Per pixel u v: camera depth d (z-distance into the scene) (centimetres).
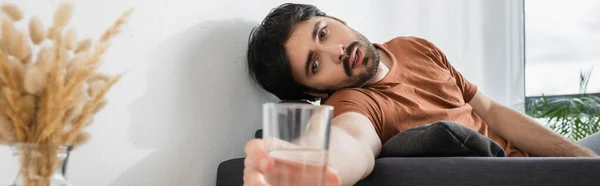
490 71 318
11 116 81
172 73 148
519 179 105
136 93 139
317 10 179
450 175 111
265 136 63
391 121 159
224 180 151
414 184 114
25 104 82
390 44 197
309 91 181
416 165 115
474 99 197
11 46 84
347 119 140
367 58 174
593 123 290
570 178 101
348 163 108
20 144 79
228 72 166
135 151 138
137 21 139
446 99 183
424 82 182
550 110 308
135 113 138
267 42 169
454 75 198
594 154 168
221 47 164
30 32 87
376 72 176
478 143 120
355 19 219
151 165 142
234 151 167
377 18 233
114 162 133
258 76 174
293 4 176
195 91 154
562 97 329
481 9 311
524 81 338
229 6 168
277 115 62
